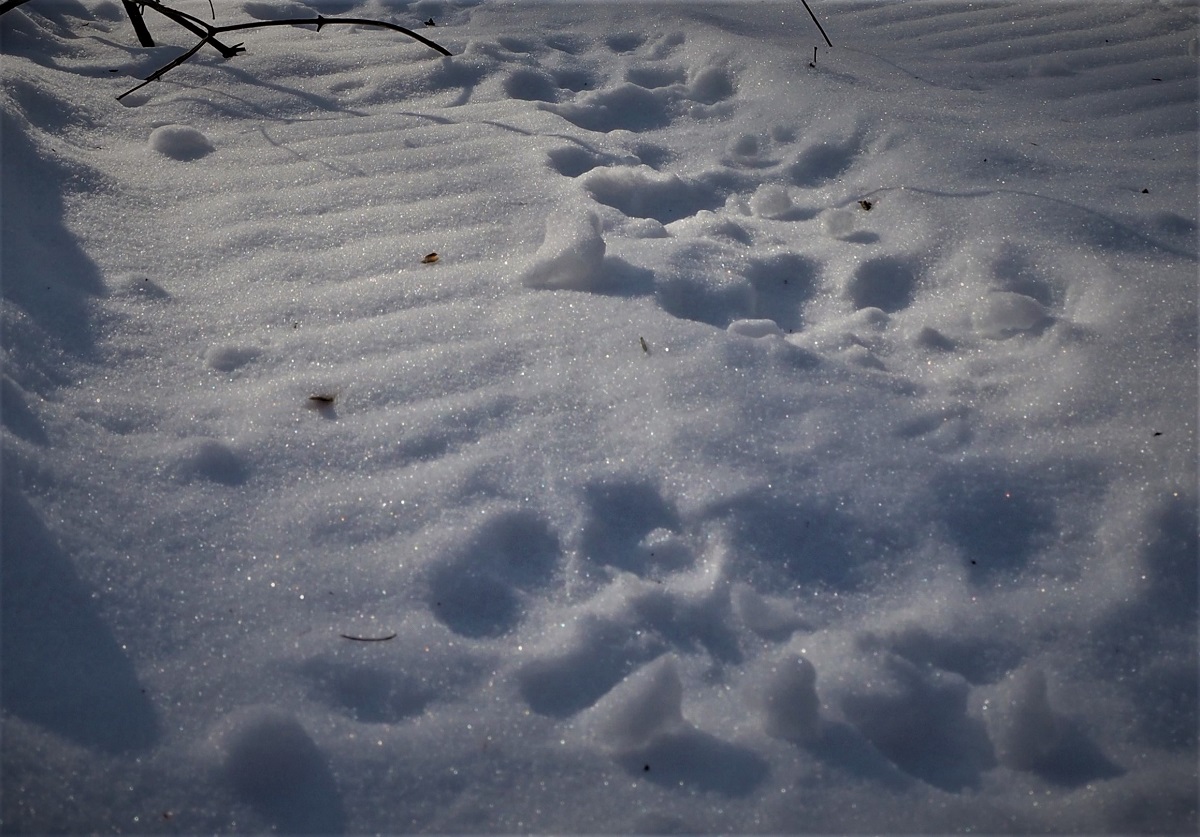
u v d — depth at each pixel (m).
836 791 1.21
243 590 1.42
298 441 1.64
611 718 1.25
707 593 1.43
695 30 3.24
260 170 2.39
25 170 2.08
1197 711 1.29
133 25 3.06
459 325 1.88
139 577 1.41
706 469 1.58
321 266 2.06
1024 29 3.26
